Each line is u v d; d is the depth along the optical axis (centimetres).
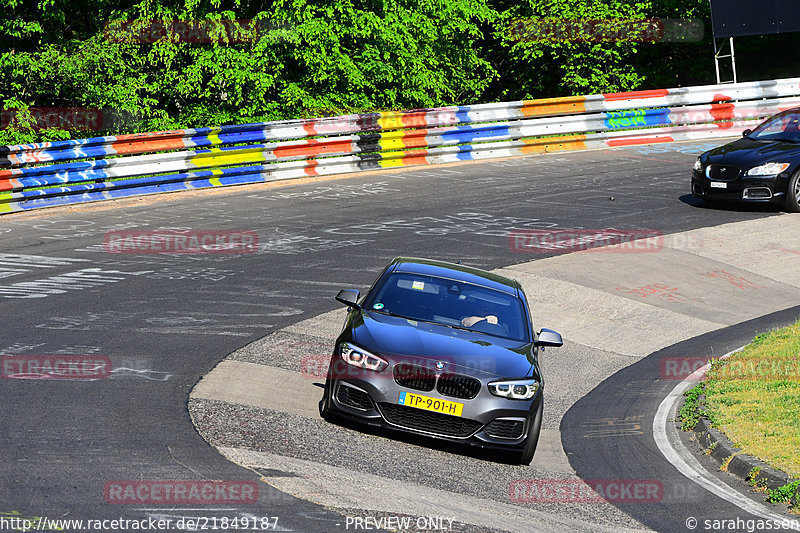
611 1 6506
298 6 4797
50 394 1597
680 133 5416
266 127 4178
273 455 1426
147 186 3847
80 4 4834
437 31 5819
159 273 2644
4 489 1145
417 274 1862
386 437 1638
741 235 3512
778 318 2755
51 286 2420
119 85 4606
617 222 3616
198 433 1484
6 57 4350
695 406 1922
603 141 5206
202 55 4831
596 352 2412
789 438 1686
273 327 2245
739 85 5497
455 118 4756
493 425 1559
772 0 5831
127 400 1616
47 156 3534
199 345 2038
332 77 5066
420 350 1600
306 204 3722
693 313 2764
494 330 1736
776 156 3744
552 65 6681
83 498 1142
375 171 4475
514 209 3759
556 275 2938
